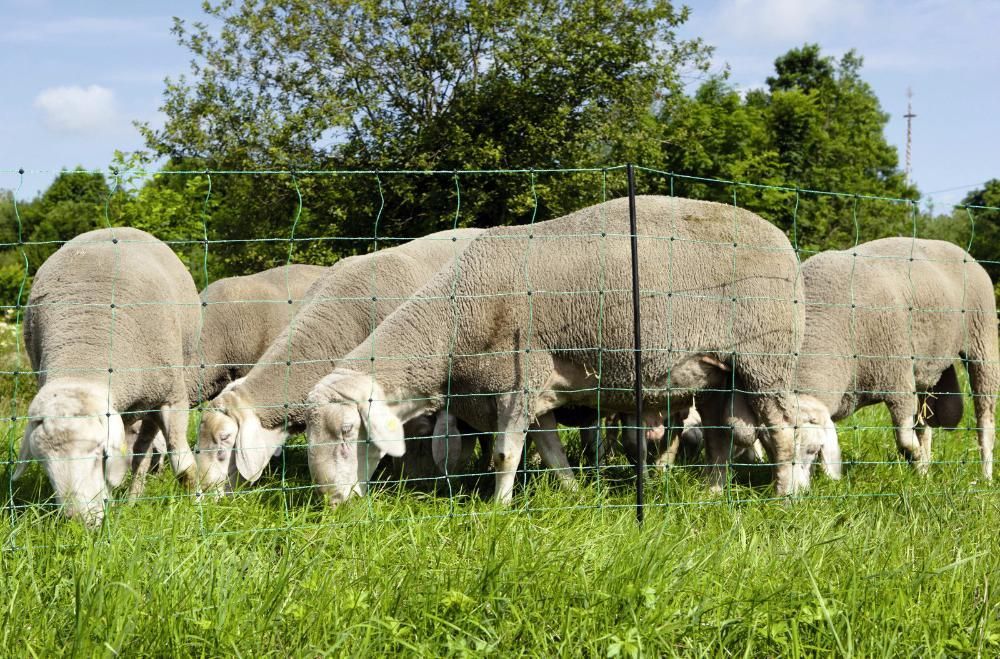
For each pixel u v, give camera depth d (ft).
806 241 84.23
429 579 10.64
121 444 15.23
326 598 10.01
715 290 17.16
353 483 17.02
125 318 17.38
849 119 137.69
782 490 17.54
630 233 16.34
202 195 57.57
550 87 59.57
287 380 18.74
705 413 18.65
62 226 106.11
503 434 17.40
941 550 12.42
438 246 23.67
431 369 17.80
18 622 9.37
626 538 12.26
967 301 22.77
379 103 60.03
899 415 21.34
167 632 9.14
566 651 9.28
